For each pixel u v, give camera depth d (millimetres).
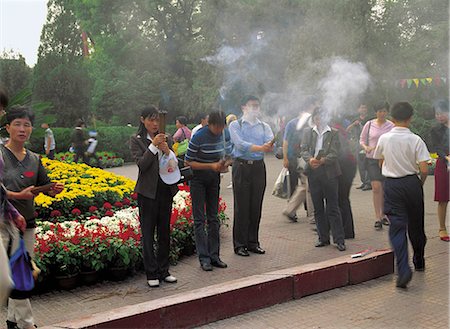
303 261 5641
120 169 18484
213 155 5445
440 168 6355
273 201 9773
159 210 4891
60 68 23547
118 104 24266
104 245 4949
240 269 5410
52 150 16484
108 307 4391
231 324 4098
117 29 23688
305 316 4227
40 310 4344
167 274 5039
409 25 18609
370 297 4637
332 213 6098
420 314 4188
